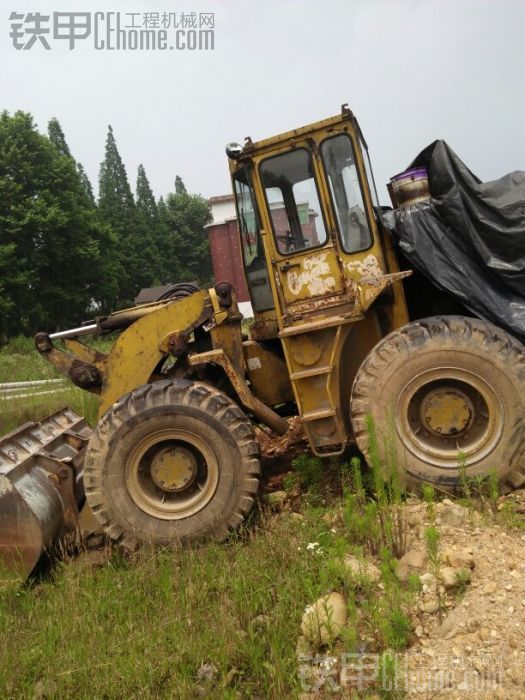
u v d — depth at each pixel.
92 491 3.95
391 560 2.90
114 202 47.12
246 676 2.66
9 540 3.68
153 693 2.64
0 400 8.16
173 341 4.27
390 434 3.79
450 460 3.80
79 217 31.41
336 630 2.69
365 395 3.87
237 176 4.43
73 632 3.10
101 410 4.32
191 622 3.01
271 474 4.95
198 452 4.04
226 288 4.25
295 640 2.78
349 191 4.12
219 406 3.89
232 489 3.89
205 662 2.76
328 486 4.26
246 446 3.89
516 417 3.68
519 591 2.70
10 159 29.34
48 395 8.39
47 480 4.06
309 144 4.14
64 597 3.50
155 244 49.84
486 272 3.95
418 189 4.09
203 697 2.55
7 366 13.91
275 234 4.20
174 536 3.89
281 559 3.41
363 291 4.00
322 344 4.08
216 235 24.31
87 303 33.50
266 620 2.92
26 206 28.92
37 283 29.77
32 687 2.77
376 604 2.72
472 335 3.71
